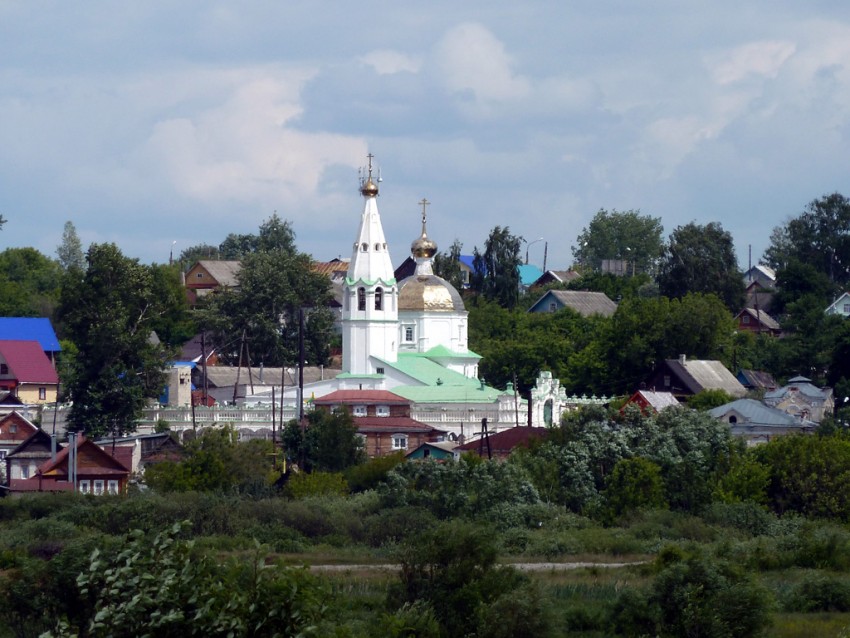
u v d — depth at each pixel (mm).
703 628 103062
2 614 95812
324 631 72812
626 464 173875
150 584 71062
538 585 106688
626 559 143500
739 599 104250
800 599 115250
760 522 163625
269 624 71188
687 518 164375
